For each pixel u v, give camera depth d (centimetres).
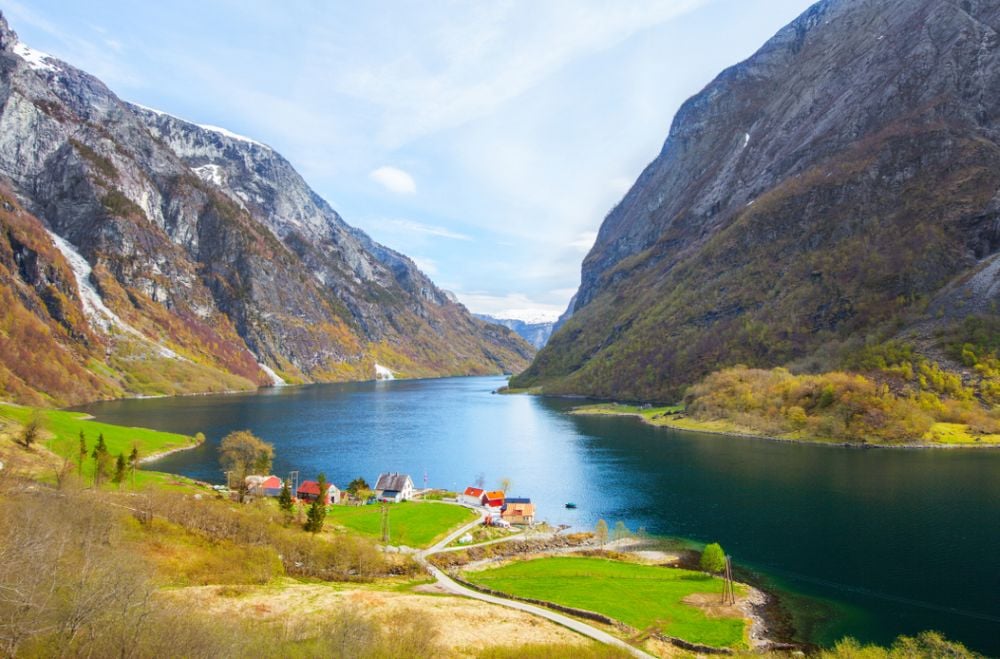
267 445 14812
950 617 6469
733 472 13850
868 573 7719
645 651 5628
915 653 5584
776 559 8350
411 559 8288
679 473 14025
